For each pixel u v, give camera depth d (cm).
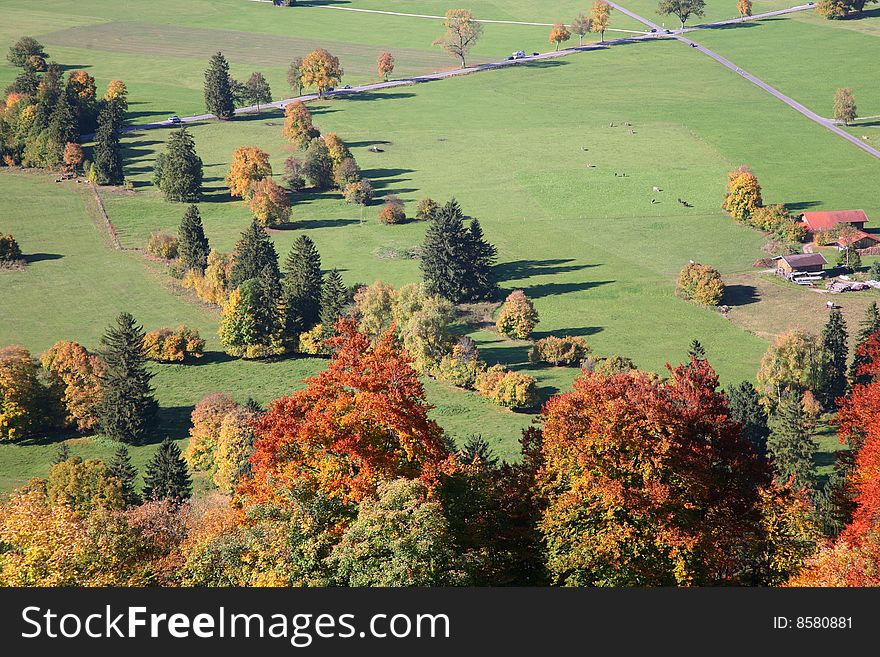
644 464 15225
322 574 14225
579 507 15262
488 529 15962
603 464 15338
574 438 15700
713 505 15700
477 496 15888
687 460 15350
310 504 14988
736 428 16238
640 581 14988
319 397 16562
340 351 17225
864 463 17750
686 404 16275
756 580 16188
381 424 16012
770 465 16775
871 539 15088
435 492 15300
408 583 13788
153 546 17238
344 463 15700
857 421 19950
